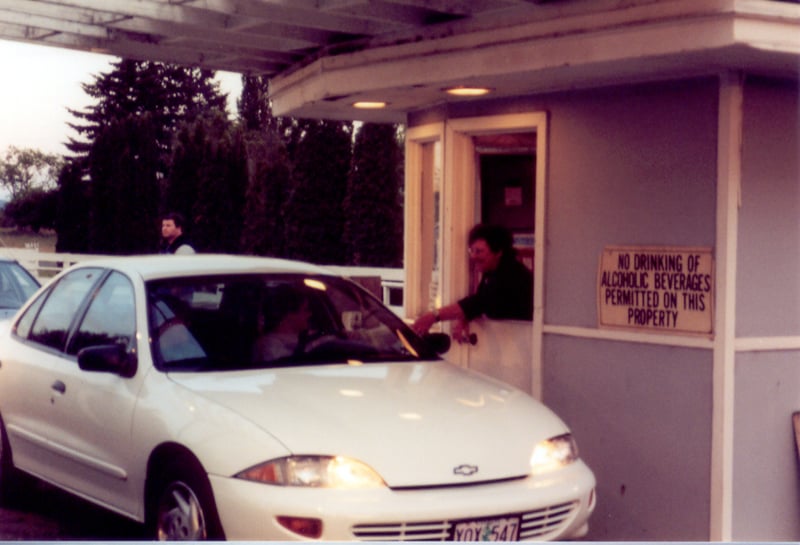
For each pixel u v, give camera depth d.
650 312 6.17
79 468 5.77
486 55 6.08
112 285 6.07
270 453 4.43
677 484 6.04
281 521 4.31
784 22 5.02
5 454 6.74
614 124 6.38
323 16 6.66
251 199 26.59
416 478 4.44
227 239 27.31
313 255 25.50
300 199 25.64
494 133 7.53
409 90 6.93
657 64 5.63
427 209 8.55
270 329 5.73
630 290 6.28
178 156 28.14
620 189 6.35
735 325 5.82
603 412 6.45
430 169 8.48
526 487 4.63
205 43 7.88
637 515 6.26
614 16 5.36
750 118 5.86
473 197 7.78
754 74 5.86
